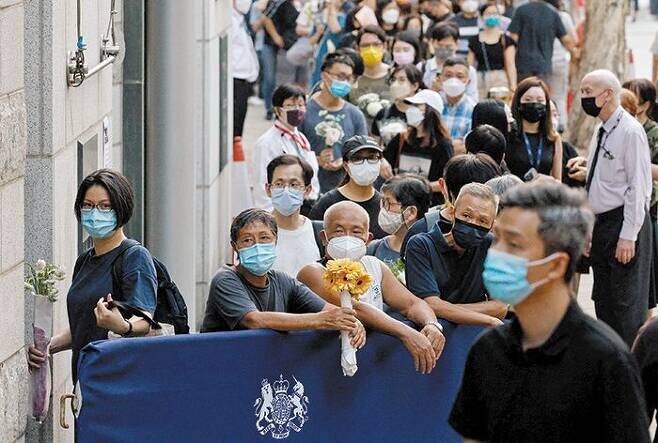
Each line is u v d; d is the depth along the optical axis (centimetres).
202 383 1418
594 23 4456
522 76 3766
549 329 1024
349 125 2514
